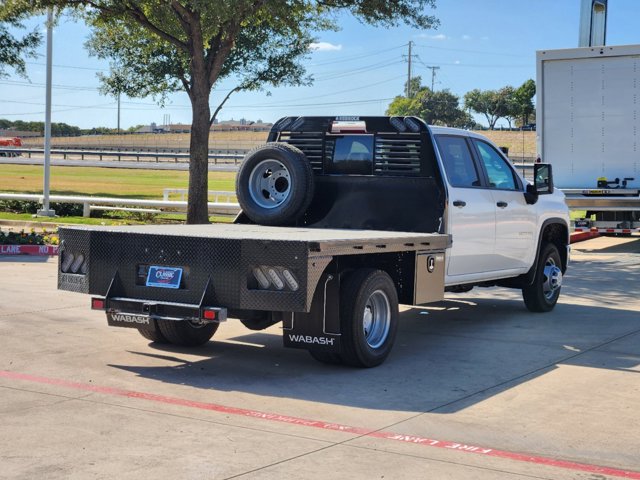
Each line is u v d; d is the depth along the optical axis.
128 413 6.04
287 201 8.91
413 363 7.93
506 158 10.48
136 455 5.09
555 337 9.35
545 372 7.61
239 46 23.67
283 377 7.27
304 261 6.68
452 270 9.16
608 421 6.06
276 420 5.95
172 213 26.72
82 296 11.66
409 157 8.91
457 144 9.47
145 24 19.66
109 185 42.28
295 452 5.22
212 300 7.04
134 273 7.44
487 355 8.34
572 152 18.97
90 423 5.76
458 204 9.02
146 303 7.22
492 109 143.50
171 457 5.07
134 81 24.58
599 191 18.59
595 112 18.78
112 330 9.31
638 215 19.25
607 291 13.23
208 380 7.12
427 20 20.28
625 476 4.92
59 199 25.91
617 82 18.59
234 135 164.00
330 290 7.27
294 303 6.74
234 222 9.47
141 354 8.11
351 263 7.59
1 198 26.92
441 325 10.14
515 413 6.25
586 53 18.59
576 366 7.88
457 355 8.33
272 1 18.38
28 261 15.70
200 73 19.81
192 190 20.05
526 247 10.59
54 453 5.10
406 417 6.09
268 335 9.35
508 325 10.15
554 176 19.12
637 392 6.92
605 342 9.07
